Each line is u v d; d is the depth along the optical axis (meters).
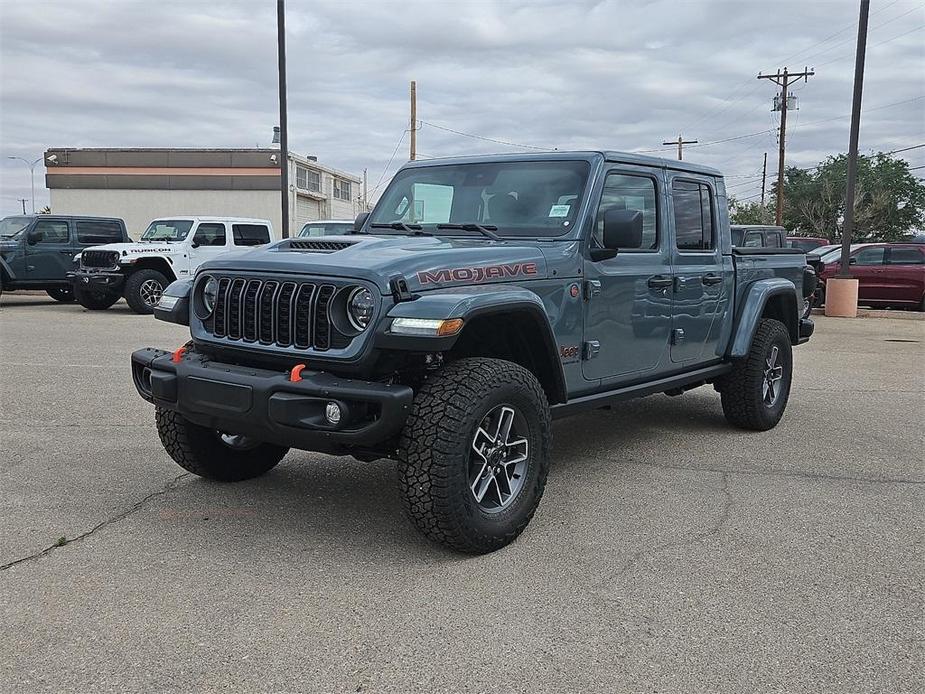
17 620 3.10
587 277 4.55
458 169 5.12
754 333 6.25
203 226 16.36
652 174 5.19
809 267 7.46
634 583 3.51
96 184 36.88
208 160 36.53
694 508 4.54
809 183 60.09
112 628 3.05
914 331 14.95
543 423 4.02
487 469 3.82
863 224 57.41
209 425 3.96
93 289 15.27
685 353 5.61
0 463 5.21
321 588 3.42
